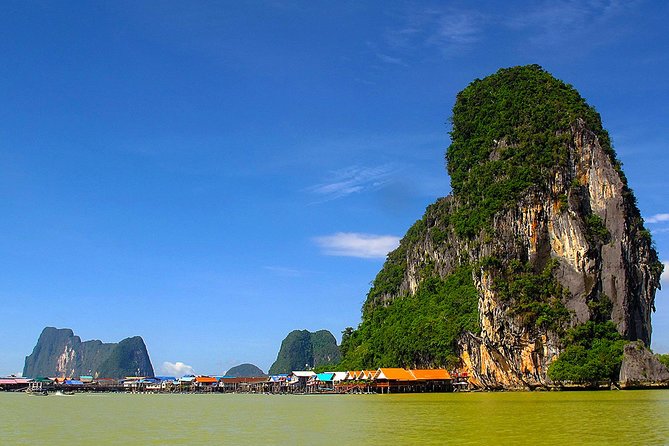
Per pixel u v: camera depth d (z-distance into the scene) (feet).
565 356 384.06
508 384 409.28
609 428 157.99
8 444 145.48
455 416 202.59
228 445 139.64
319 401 348.79
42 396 521.24
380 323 587.27
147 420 215.72
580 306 403.34
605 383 376.07
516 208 434.30
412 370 442.91
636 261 436.35
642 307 431.84
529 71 518.37
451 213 556.10
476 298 461.78
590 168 446.19
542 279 415.44
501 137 490.08
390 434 155.53
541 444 131.54
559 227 424.46
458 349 450.30
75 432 172.45
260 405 318.65
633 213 446.19
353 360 566.36
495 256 424.87
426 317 493.36
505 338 409.28
